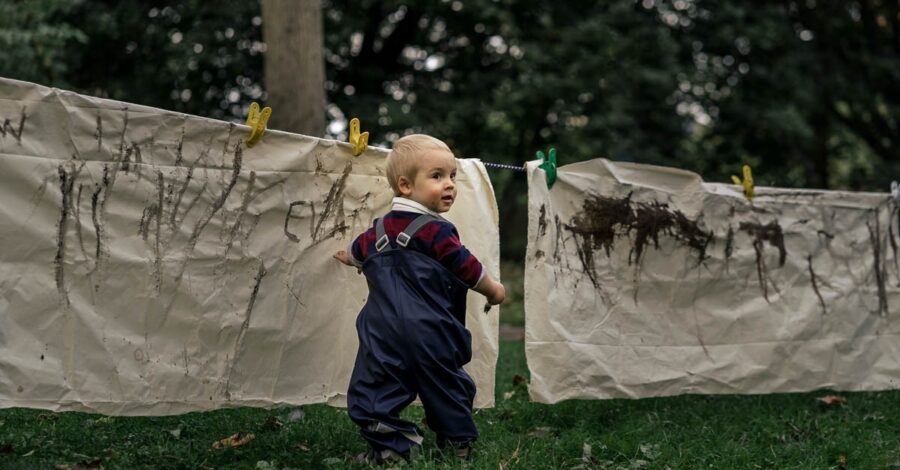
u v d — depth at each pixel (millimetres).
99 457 3154
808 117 14805
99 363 2959
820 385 4465
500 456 3322
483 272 3207
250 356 3297
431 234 3174
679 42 13391
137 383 3027
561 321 3793
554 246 3840
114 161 3006
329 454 3377
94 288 2961
